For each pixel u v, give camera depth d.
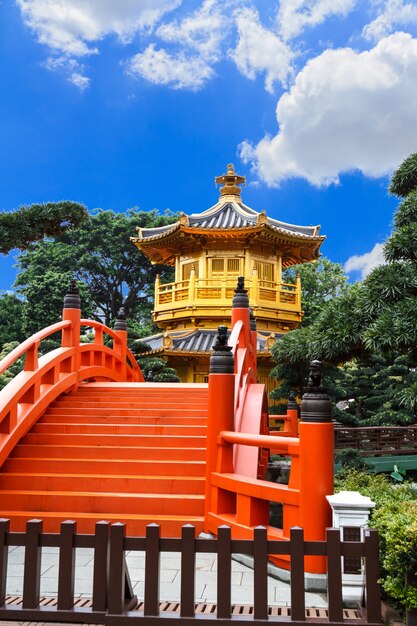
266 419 12.02
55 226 8.20
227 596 4.11
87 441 9.35
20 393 9.41
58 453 9.07
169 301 25.84
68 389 11.69
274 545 4.18
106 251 40.44
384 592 4.71
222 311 24.02
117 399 11.27
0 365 8.97
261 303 23.80
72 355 11.93
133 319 41.69
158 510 7.77
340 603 4.09
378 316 7.33
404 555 4.16
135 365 16.75
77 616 4.17
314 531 5.60
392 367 22.03
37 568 4.27
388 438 19.70
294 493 5.87
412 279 7.16
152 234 26.22
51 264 39.12
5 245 7.92
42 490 8.27
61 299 29.77
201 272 24.83
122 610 4.16
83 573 6.04
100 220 40.34
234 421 7.86
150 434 9.57
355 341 7.55
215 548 4.19
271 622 4.04
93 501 7.89
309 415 5.81
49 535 4.30
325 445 5.75
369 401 22.41
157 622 4.09
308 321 31.67
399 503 5.18
